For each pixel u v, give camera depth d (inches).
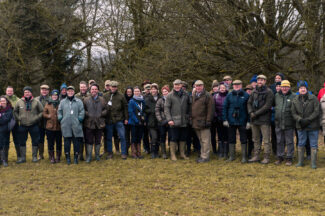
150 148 335.6
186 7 443.5
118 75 565.9
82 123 289.1
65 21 700.7
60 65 735.1
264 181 215.8
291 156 257.8
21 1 658.2
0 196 198.2
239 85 271.0
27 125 287.3
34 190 209.8
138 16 579.8
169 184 215.8
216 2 416.8
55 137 296.4
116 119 297.1
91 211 171.8
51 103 286.7
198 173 241.1
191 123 285.1
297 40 451.2
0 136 275.4
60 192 204.4
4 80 669.3
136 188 208.2
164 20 478.3
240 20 413.4
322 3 388.5
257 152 273.1
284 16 422.0
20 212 171.6
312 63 402.3
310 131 246.7
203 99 276.5
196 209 171.5
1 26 630.5
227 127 287.7
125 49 600.1
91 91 286.8
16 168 268.1
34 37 679.7
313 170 238.4
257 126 269.0
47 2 676.1
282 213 163.0
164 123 288.5
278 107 259.6
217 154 314.3
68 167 269.0
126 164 275.7
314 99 246.2
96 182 223.9
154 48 495.2
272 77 430.0
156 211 169.5
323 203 174.7
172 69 467.8
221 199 186.1
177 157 302.7
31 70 676.7
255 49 423.5
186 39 445.7
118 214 166.6
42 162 290.8
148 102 300.4
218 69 461.7
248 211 166.1
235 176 231.0
